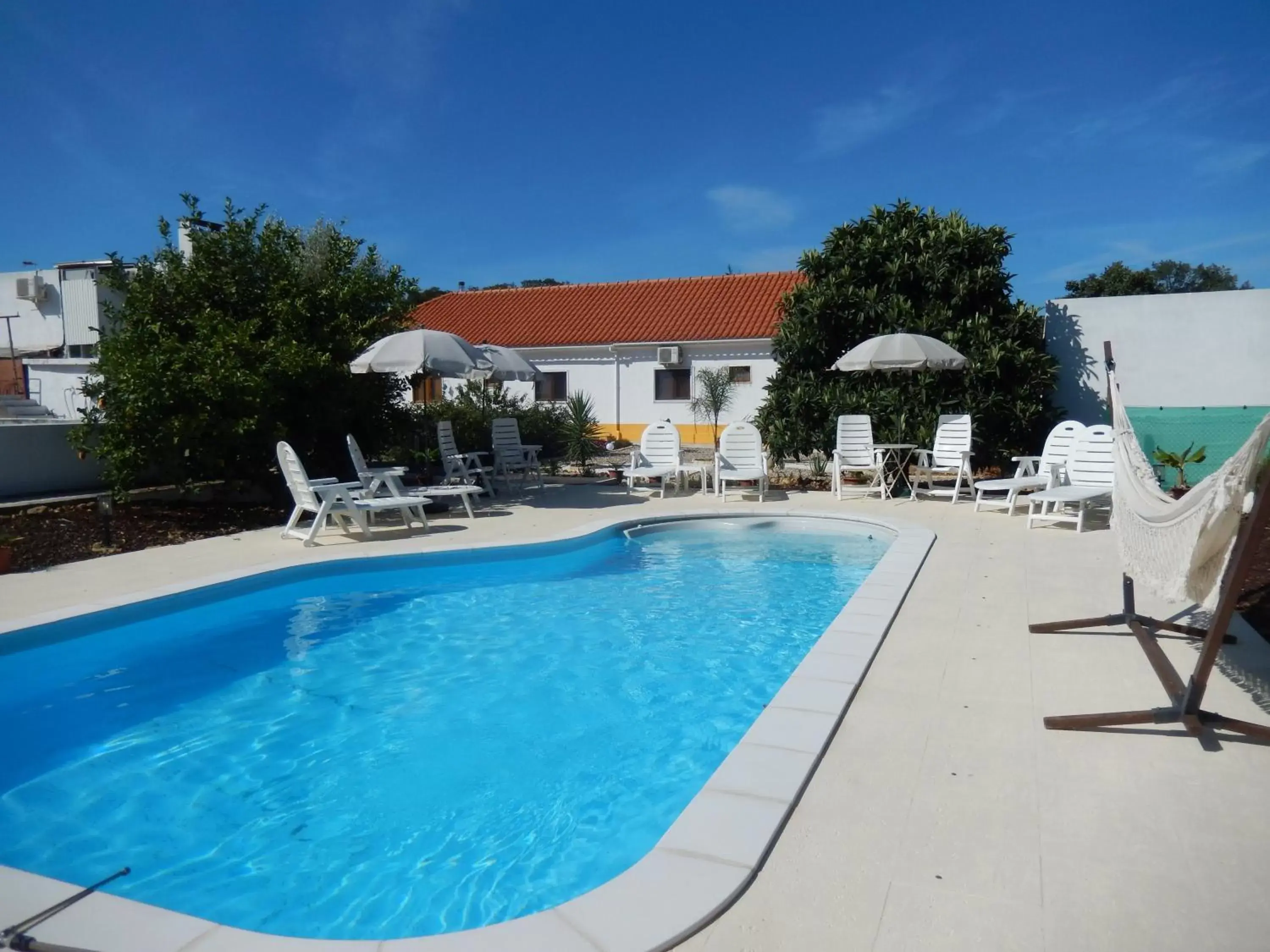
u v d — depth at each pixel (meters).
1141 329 13.98
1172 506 4.18
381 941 2.53
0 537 8.44
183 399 10.53
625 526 11.02
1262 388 13.28
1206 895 2.72
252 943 2.54
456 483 13.69
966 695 4.60
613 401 25.02
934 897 2.73
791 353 15.48
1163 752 3.82
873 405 14.55
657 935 2.52
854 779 3.60
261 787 4.55
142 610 6.90
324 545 9.70
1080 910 2.65
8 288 26.70
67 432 12.34
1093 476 10.58
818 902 2.71
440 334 11.68
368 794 4.45
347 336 12.43
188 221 12.05
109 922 2.66
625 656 6.59
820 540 10.88
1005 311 14.59
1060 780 3.57
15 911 2.72
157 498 12.29
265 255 12.09
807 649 6.74
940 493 13.64
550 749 4.98
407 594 8.45
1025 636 5.72
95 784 4.61
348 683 6.06
